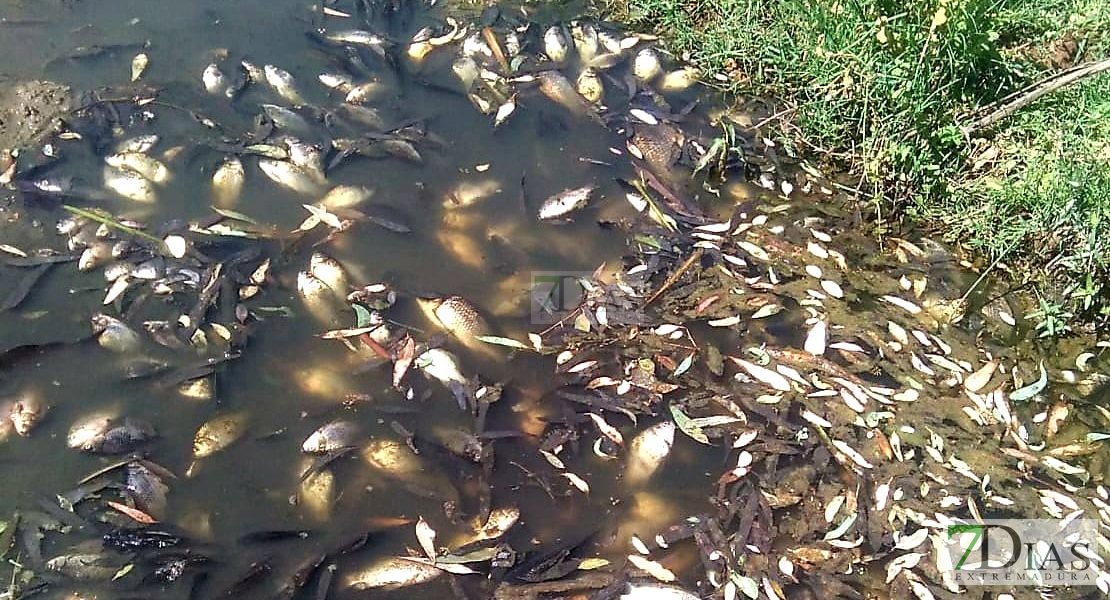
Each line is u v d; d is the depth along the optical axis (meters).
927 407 1.97
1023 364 2.07
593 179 2.37
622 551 1.73
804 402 1.95
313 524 1.74
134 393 1.88
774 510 1.79
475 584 1.67
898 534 1.78
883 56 2.39
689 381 1.97
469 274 2.12
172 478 1.78
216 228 2.15
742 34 2.75
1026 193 2.24
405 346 1.96
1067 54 2.58
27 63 2.54
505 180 2.34
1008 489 1.86
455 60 2.66
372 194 2.27
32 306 1.98
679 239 2.24
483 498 1.78
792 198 2.39
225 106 2.47
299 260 2.11
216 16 2.78
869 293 2.19
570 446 1.85
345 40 2.70
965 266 2.26
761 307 2.12
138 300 2.00
